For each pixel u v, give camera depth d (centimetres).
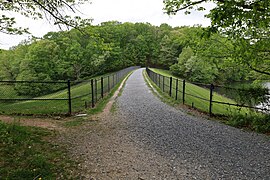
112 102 1146
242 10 419
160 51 7650
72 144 500
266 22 414
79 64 4634
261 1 413
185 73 4719
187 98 1313
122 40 7212
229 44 914
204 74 3388
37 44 4184
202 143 525
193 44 1096
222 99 1496
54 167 371
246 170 385
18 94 2461
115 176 356
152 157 437
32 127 612
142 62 7875
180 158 434
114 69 5928
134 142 527
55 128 630
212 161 421
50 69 4303
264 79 962
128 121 743
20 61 4319
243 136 587
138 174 365
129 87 1902
